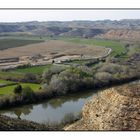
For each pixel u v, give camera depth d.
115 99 31.39
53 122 47.31
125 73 90.25
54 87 74.62
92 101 34.16
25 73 87.44
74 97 73.56
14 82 79.31
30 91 68.69
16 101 65.56
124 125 28.48
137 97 30.73
